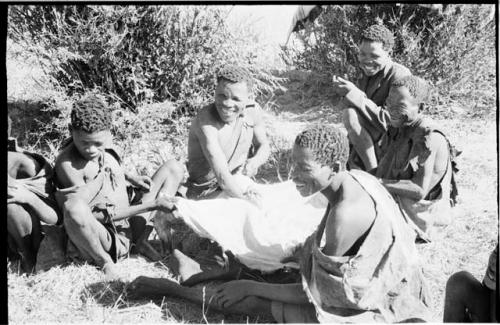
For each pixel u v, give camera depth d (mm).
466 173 5031
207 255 4090
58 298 3619
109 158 3967
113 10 5711
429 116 6070
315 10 6559
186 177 4848
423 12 6305
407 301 3230
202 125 4105
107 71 5789
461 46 6227
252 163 4379
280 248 3740
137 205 3896
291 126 5840
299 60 6828
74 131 3736
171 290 3594
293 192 4203
